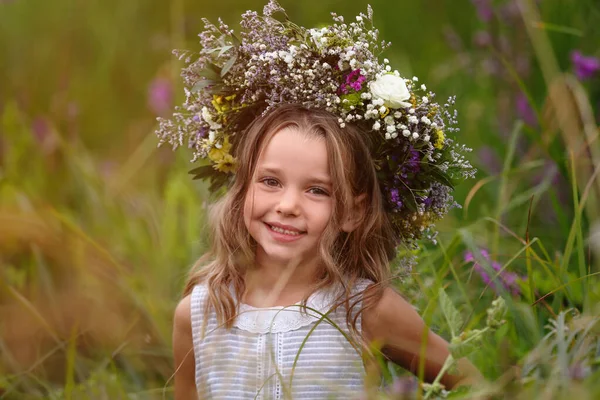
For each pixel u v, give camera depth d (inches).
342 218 90.8
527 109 151.1
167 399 113.6
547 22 156.7
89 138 202.5
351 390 90.5
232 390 92.4
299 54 92.4
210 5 228.1
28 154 168.6
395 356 95.1
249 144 92.4
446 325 99.9
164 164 174.4
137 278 136.5
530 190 128.4
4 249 137.4
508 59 157.6
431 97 96.5
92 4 219.8
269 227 91.2
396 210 95.3
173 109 175.6
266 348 91.5
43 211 147.0
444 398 78.7
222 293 94.7
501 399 79.0
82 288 130.3
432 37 209.8
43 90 206.1
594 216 105.9
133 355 119.6
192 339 97.7
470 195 111.3
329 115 91.8
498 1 169.2
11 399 110.1
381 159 93.6
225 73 94.2
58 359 121.3
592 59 140.9
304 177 89.4
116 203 162.4
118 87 212.2
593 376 72.8
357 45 92.9
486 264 94.2
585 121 116.1
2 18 213.3
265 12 95.3
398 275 98.4
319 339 91.3
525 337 90.5
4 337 123.1
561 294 98.0
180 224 152.0
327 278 92.8
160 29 223.9
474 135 164.2
